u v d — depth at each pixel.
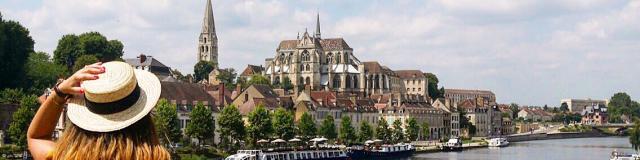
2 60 183.75
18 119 133.75
